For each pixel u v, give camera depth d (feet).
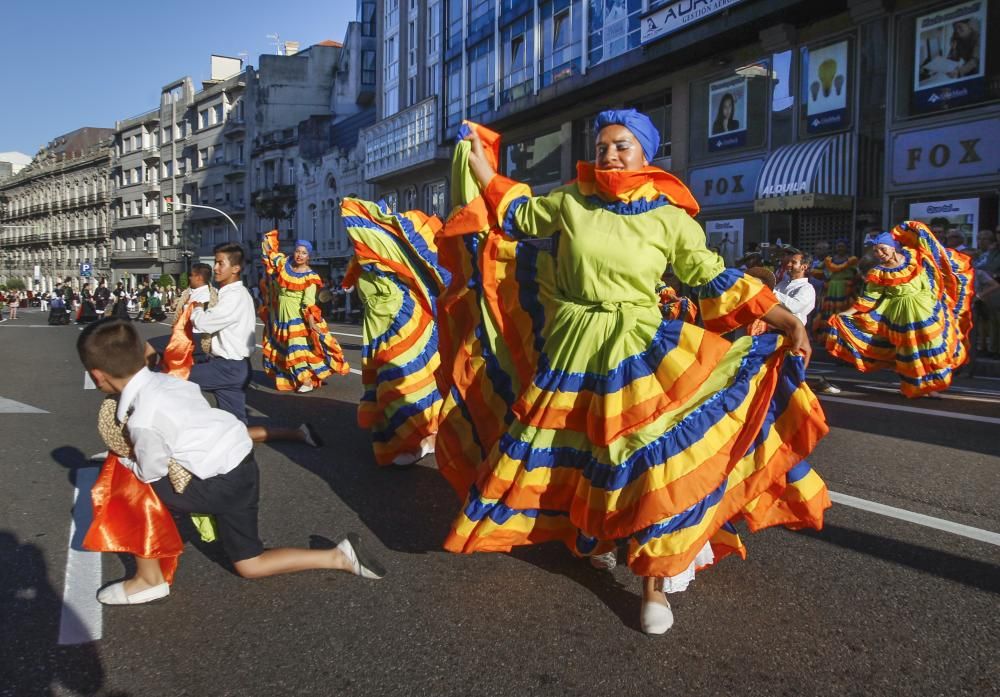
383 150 131.64
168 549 10.77
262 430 20.83
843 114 57.16
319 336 30.19
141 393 10.16
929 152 51.75
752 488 10.41
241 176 203.72
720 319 10.24
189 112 226.38
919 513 14.74
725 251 67.87
